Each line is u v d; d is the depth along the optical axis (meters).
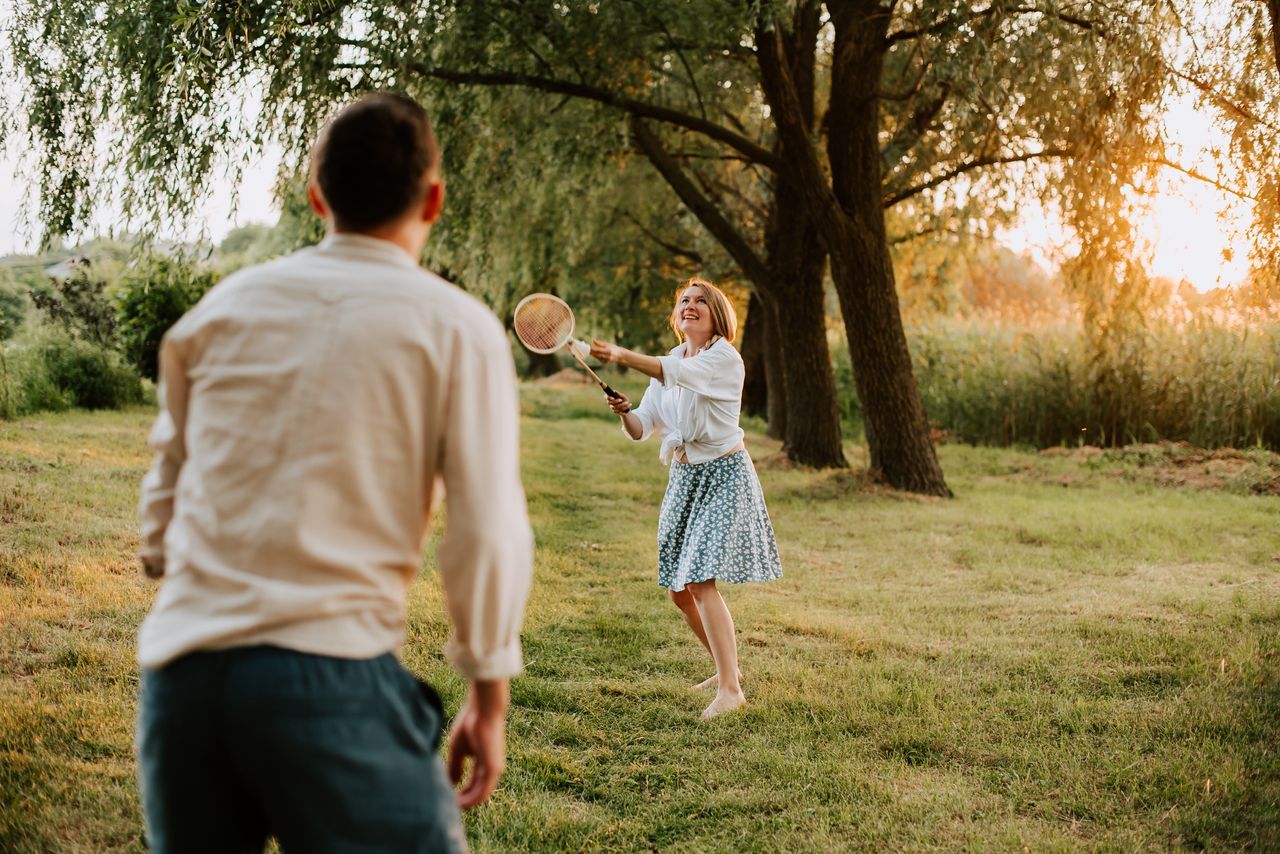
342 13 8.19
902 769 3.60
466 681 4.32
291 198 9.09
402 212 1.66
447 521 1.56
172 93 7.30
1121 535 8.22
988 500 10.38
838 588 6.46
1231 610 5.77
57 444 9.21
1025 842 3.02
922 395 17.42
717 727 3.95
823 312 13.12
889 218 15.94
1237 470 11.98
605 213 16.12
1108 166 9.83
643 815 3.25
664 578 4.46
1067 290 12.39
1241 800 3.28
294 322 1.55
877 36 10.53
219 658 1.44
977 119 9.88
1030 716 4.12
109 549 5.90
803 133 10.43
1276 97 8.08
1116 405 14.94
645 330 18.81
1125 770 3.54
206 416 1.54
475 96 10.69
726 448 4.27
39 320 13.85
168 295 14.50
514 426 1.62
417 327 1.55
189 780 1.47
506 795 3.32
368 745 1.46
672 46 10.27
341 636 1.47
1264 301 9.44
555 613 5.57
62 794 3.08
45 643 4.38
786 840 3.06
